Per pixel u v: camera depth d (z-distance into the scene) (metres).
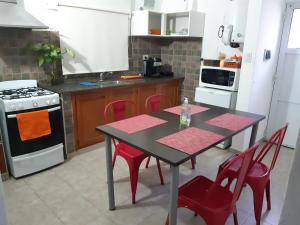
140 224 1.96
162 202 2.23
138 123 2.05
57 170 2.74
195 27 3.72
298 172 0.57
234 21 3.17
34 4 2.93
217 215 1.50
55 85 3.10
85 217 2.02
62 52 3.19
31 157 2.56
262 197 1.88
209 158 3.12
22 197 2.26
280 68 3.47
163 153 1.50
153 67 4.09
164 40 4.46
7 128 2.37
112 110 2.54
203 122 2.11
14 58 2.87
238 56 3.41
